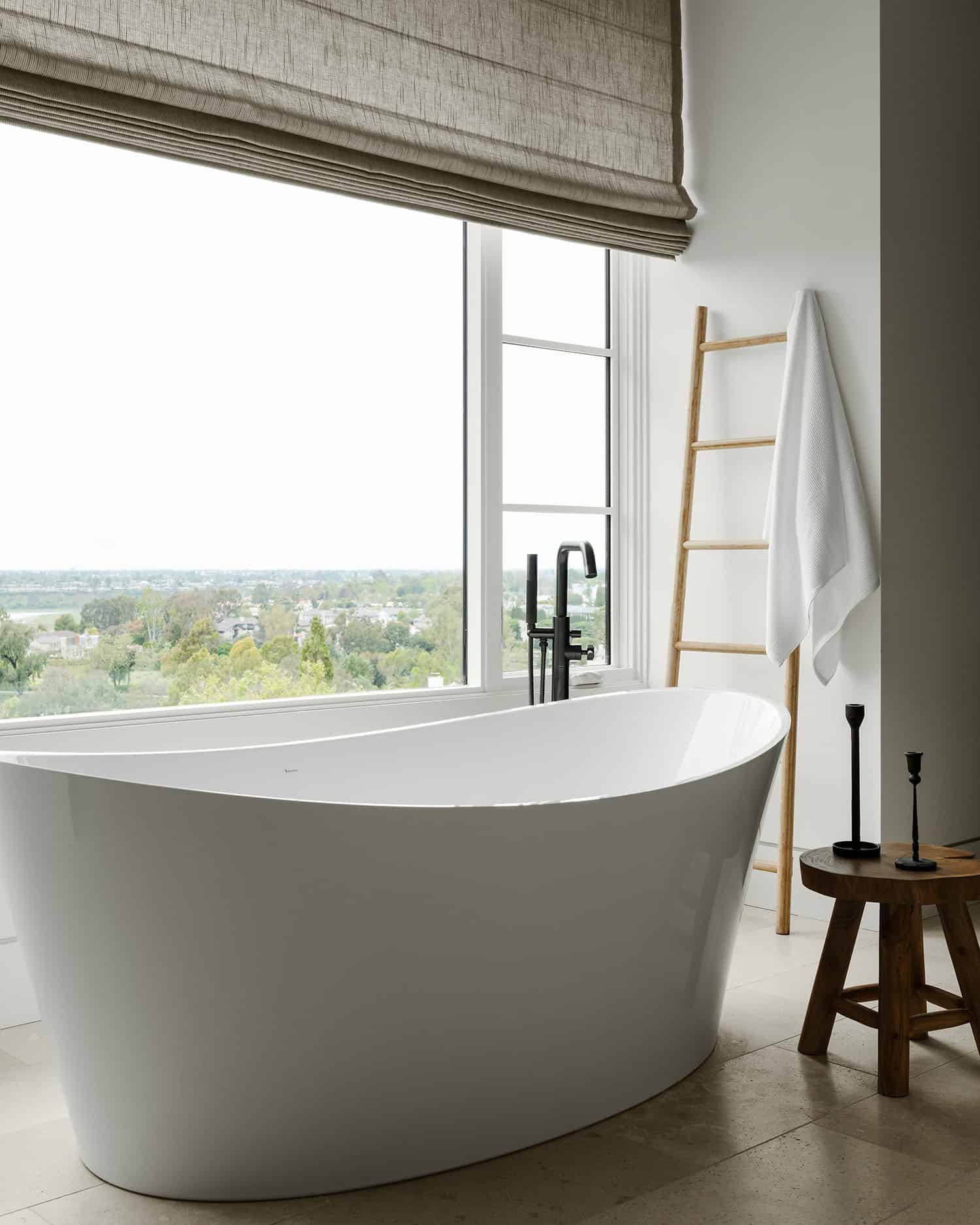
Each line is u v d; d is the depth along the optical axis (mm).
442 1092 1976
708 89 3779
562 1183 1953
